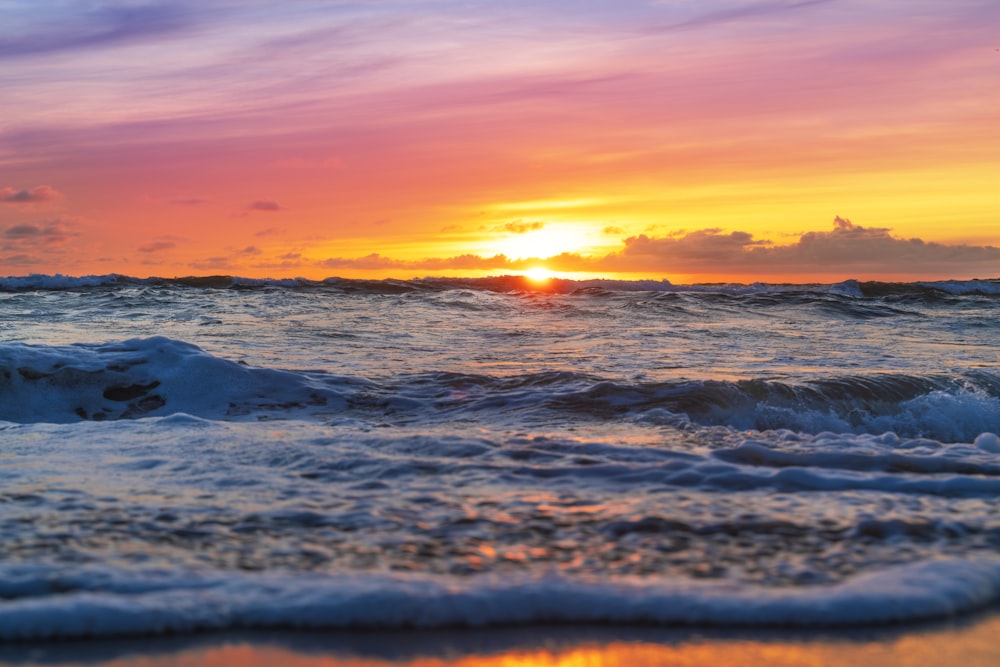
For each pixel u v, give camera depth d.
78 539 3.43
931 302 21.77
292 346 11.24
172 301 18.08
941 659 2.52
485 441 5.44
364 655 2.52
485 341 12.27
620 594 2.90
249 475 4.62
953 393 8.03
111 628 2.62
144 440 5.60
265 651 2.53
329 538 3.51
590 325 14.97
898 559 3.29
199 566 3.14
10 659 2.45
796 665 2.48
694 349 11.55
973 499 4.19
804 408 7.41
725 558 3.29
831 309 18.66
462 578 3.04
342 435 5.74
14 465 4.86
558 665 2.48
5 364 7.60
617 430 6.21
